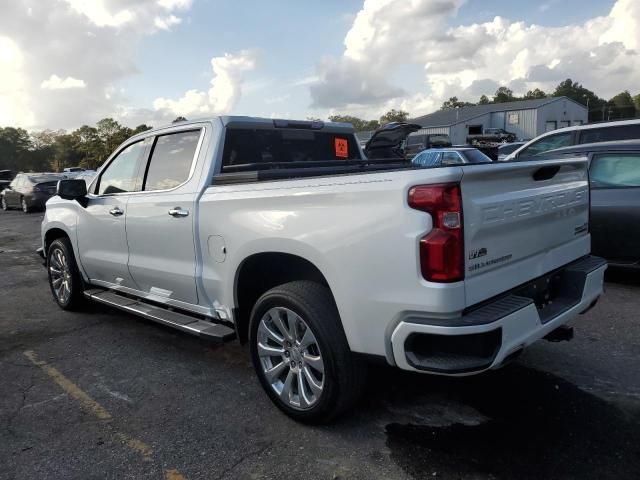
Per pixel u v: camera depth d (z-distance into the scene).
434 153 15.41
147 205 4.27
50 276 6.05
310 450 3.01
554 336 3.38
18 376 4.18
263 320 3.38
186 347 4.73
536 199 3.05
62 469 2.92
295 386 3.31
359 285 2.79
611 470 2.73
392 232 2.63
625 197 5.89
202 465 2.91
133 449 3.09
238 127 4.08
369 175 2.77
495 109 51.94
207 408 3.55
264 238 3.26
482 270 2.68
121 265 4.70
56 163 109.50
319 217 2.96
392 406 3.47
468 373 2.55
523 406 3.42
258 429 3.26
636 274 6.47
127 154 4.79
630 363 4.01
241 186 3.51
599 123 8.68
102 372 4.21
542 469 2.75
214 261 3.72
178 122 4.32
